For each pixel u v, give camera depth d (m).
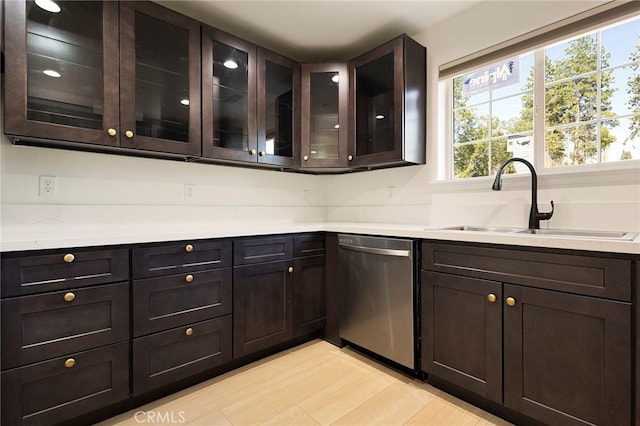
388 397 1.64
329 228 2.30
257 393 1.68
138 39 1.74
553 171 1.77
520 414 1.41
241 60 2.18
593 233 1.53
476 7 2.09
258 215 2.61
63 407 1.32
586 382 1.18
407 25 2.30
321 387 1.74
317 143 2.51
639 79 1.60
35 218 1.68
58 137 1.49
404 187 2.49
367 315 2.03
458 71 2.18
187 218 2.23
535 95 1.90
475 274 1.51
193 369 1.70
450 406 1.56
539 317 1.30
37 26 1.46
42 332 1.28
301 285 2.22
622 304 1.11
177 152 1.87
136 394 1.51
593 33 1.72
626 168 1.51
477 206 2.06
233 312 1.87
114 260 1.45
